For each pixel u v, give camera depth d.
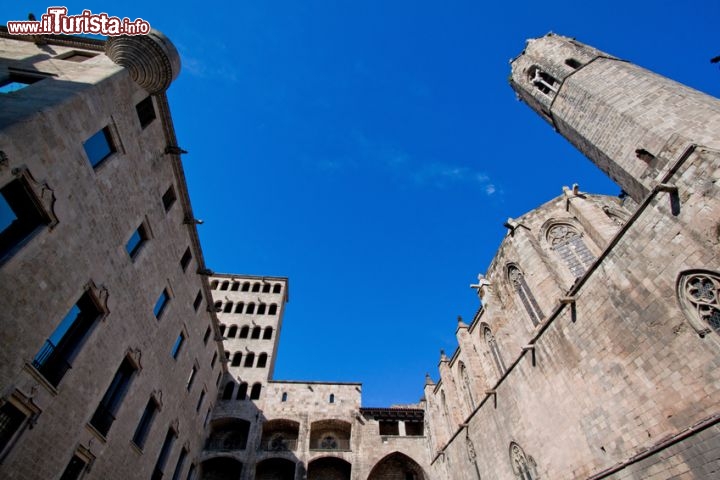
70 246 14.25
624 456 13.61
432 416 40.22
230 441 42.25
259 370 48.19
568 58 28.58
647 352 13.22
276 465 41.47
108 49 18.02
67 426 14.57
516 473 21.09
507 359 25.03
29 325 12.41
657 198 13.41
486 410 25.12
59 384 13.98
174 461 26.98
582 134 25.30
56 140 13.38
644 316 13.48
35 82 15.93
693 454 10.84
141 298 20.16
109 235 16.89
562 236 25.45
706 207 11.73
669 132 18.83
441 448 35.47
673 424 11.98
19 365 12.03
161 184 22.00
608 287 15.18
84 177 14.99
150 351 21.62
